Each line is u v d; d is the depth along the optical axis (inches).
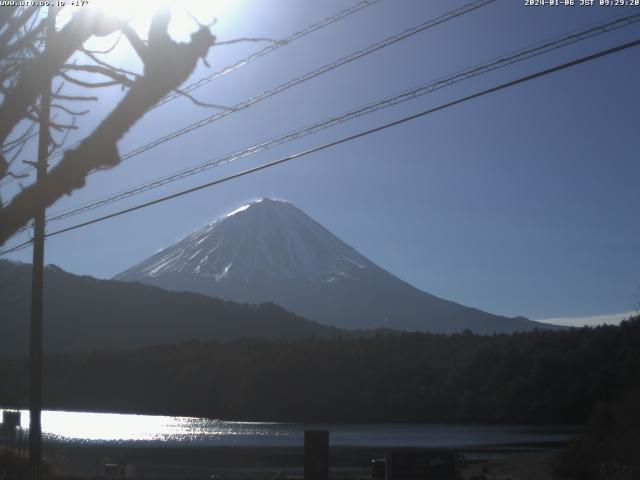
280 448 2180.1
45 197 181.8
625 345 2701.8
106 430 2728.8
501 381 3122.5
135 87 169.6
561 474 1402.6
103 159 177.5
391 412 3255.4
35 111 220.7
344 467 1727.4
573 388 2819.9
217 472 1619.1
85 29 182.7
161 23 166.6
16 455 1154.7
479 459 1824.6
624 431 1371.8
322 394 3437.5
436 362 3550.7
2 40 206.4
